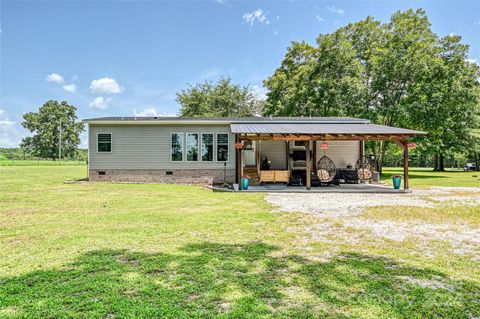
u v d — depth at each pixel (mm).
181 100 38969
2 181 18125
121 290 3400
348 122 18141
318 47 28938
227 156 17484
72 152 75688
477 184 17531
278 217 7613
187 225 6668
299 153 18812
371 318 2852
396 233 6070
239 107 39312
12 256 4543
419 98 22109
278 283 3619
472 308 3061
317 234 5965
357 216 7773
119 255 4621
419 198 11453
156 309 2967
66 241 5340
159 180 17359
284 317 2848
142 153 17359
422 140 22781
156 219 7293
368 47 26562
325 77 25891
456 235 5930
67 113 75625
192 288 3449
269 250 4914
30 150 72688
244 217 7594
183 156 17422
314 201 10547
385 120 24734
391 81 23312
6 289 3412
